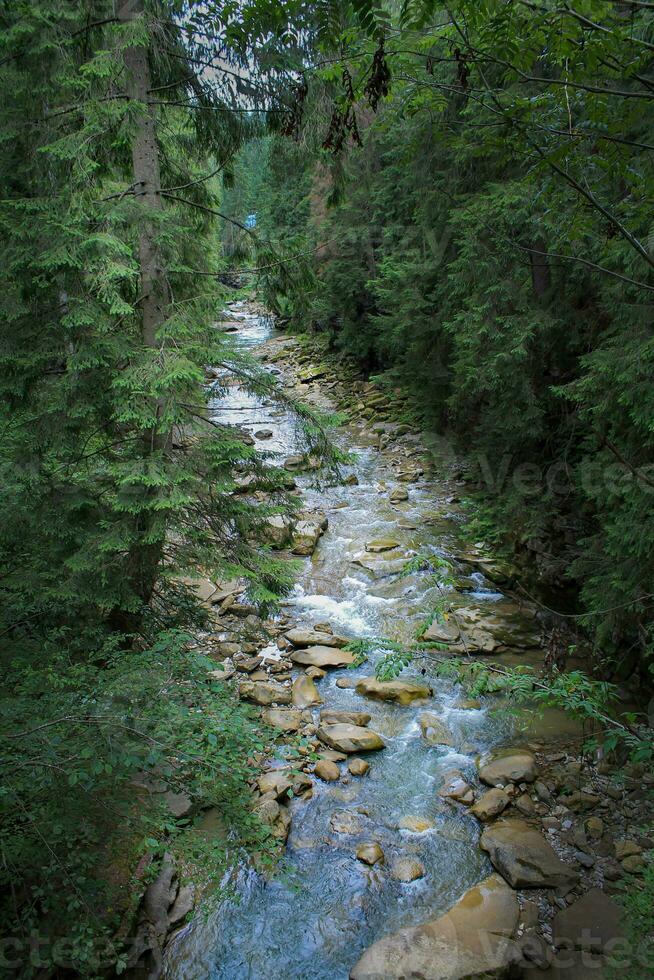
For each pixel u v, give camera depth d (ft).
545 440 31.89
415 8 7.47
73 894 12.03
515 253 28.27
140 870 14.99
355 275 57.77
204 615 22.84
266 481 21.70
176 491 18.25
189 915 14.67
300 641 26.84
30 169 18.57
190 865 15.94
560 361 29.78
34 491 19.61
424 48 9.04
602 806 17.78
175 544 20.92
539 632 27.09
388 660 14.89
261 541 22.48
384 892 15.72
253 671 24.85
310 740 21.11
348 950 14.32
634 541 19.26
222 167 21.22
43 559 19.74
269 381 20.94
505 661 25.09
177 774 13.05
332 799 18.75
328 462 22.06
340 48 9.60
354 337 62.59
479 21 7.46
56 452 18.35
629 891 13.87
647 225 17.22
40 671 14.79
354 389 63.21
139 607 19.61
